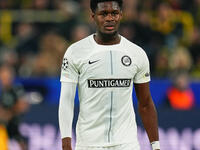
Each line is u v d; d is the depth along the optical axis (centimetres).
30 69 4047
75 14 4381
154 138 1891
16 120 3441
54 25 4466
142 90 1855
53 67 3981
